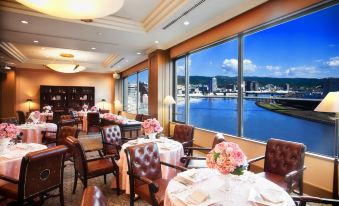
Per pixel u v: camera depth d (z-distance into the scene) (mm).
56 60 9414
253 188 1756
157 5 4188
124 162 3111
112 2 2518
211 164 1751
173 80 6840
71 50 7562
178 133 4398
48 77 11312
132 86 11133
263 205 1473
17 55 7988
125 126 6113
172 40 5902
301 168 2512
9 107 10250
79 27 4793
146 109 9570
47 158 2369
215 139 3025
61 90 11500
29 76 10859
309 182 3057
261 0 3582
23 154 2852
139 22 5082
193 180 1895
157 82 6648
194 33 5262
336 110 2240
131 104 11297
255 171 3834
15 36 5465
